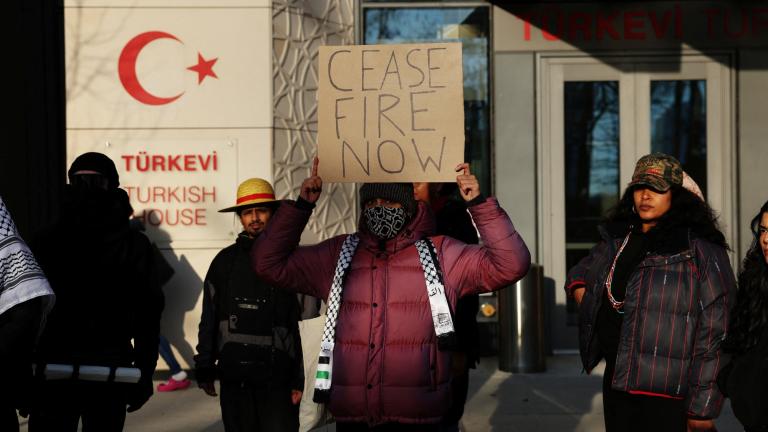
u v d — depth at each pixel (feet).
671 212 14.10
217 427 22.74
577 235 33.32
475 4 33.06
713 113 33.24
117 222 13.61
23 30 31.17
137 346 13.89
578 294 15.52
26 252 10.85
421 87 12.05
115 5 28.81
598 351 14.78
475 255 11.76
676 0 33.06
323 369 11.53
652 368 13.50
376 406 11.39
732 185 33.27
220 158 28.71
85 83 28.78
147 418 23.66
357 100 12.13
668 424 13.62
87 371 13.02
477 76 33.22
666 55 33.12
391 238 11.85
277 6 28.81
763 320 12.53
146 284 13.91
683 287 13.52
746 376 12.49
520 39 33.09
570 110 33.32
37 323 10.80
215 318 15.89
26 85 31.27
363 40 32.91
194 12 28.68
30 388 11.46
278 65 28.89
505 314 30.01
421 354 11.39
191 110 28.68
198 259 28.68
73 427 13.32
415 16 33.09
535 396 26.35
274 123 28.73
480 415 24.03
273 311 15.38
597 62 33.14
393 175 12.01
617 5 33.12
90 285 13.25
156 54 28.78
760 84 33.12
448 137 11.96
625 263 14.34
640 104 33.22
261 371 15.21
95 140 28.73
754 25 33.09
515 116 33.14
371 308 11.51
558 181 33.19
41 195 31.37
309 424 15.30
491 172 33.24
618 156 33.30
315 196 12.05
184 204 28.68
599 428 22.61
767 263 12.61
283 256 12.14
